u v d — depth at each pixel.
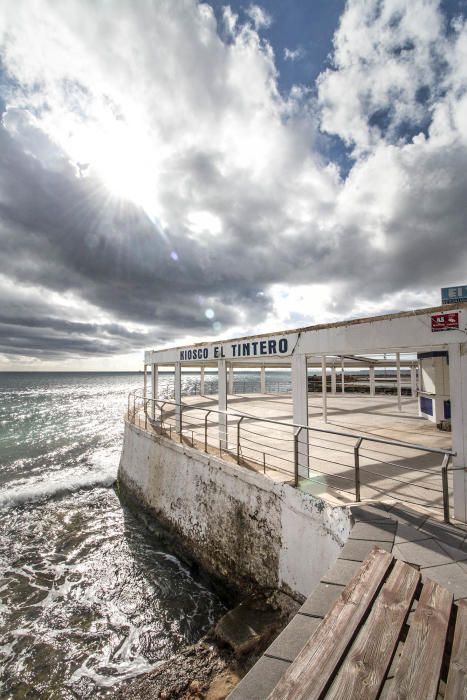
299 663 1.94
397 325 5.11
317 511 4.96
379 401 19.62
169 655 5.79
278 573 5.68
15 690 5.25
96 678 5.41
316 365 23.70
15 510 12.06
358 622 2.24
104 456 21.56
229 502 6.98
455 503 4.44
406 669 1.93
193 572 7.87
